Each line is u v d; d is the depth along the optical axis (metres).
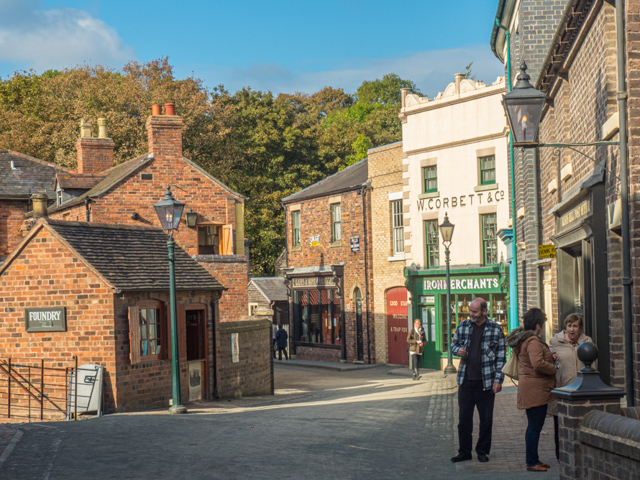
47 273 17.12
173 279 16.34
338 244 34.78
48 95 51.56
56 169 37.78
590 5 11.74
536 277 19.88
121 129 45.75
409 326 30.84
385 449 10.27
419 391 19.31
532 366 8.47
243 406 17.98
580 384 7.21
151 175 29.22
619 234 10.90
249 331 21.39
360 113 71.31
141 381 17.27
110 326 16.64
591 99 12.18
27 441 11.04
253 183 53.00
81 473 8.80
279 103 57.38
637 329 9.85
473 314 9.36
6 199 34.66
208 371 19.41
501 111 27.39
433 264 30.20
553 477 8.02
